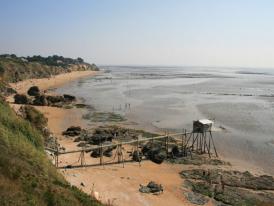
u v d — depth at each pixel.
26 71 186.62
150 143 57.75
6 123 35.00
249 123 78.50
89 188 37.25
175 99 119.50
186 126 74.38
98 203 26.50
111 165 47.53
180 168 48.12
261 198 39.00
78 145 55.91
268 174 47.34
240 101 116.62
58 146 52.78
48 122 75.19
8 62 178.12
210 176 44.91
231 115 88.25
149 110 94.81
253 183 43.12
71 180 38.78
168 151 55.09
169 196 38.09
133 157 50.59
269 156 55.19
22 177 24.09
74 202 24.16
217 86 179.88
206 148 58.38
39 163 29.48
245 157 54.53
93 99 118.19
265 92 150.25
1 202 20.25
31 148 32.97
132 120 80.62
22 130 36.69
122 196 36.53
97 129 68.00
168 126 74.38
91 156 50.59
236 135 67.44
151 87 167.62
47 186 24.58
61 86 170.38
